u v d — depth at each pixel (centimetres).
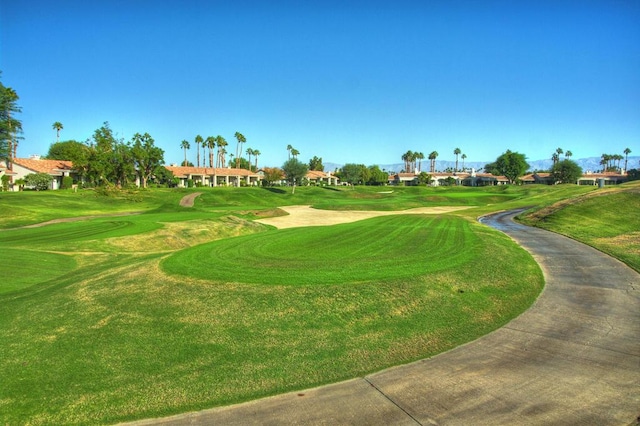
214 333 869
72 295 1134
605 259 1748
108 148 7256
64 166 8006
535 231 2794
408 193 9381
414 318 962
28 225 3438
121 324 914
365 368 748
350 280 1154
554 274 1484
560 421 584
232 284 1122
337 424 580
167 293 1080
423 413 605
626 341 872
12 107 4519
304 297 1027
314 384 695
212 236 2881
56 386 686
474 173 15738
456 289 1164
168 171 9719
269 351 804
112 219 3425
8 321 983
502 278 1319
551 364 762
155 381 701
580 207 3547
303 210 5338
